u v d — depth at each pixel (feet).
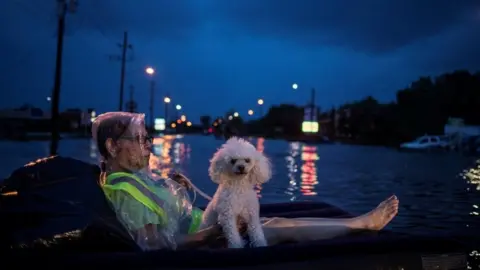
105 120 11.85
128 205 10.66
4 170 46.47
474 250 17.31
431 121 167.02
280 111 310.86
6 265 9.33
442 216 25.66
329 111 265.13
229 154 12.19
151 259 9.80
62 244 9.63
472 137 119.55
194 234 12.02
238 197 12.19
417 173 53.88
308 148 126.00
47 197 10.07
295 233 12.73
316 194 34.47
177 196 12.15
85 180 10.62
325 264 10.59
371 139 185.37
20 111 195.31
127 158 11.72
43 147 91.20
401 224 23.47
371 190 37.42
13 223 9.70
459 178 48.34
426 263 11.39
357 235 13.07
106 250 10.16
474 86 163.43
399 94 179.11
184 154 79.66
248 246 12.12
